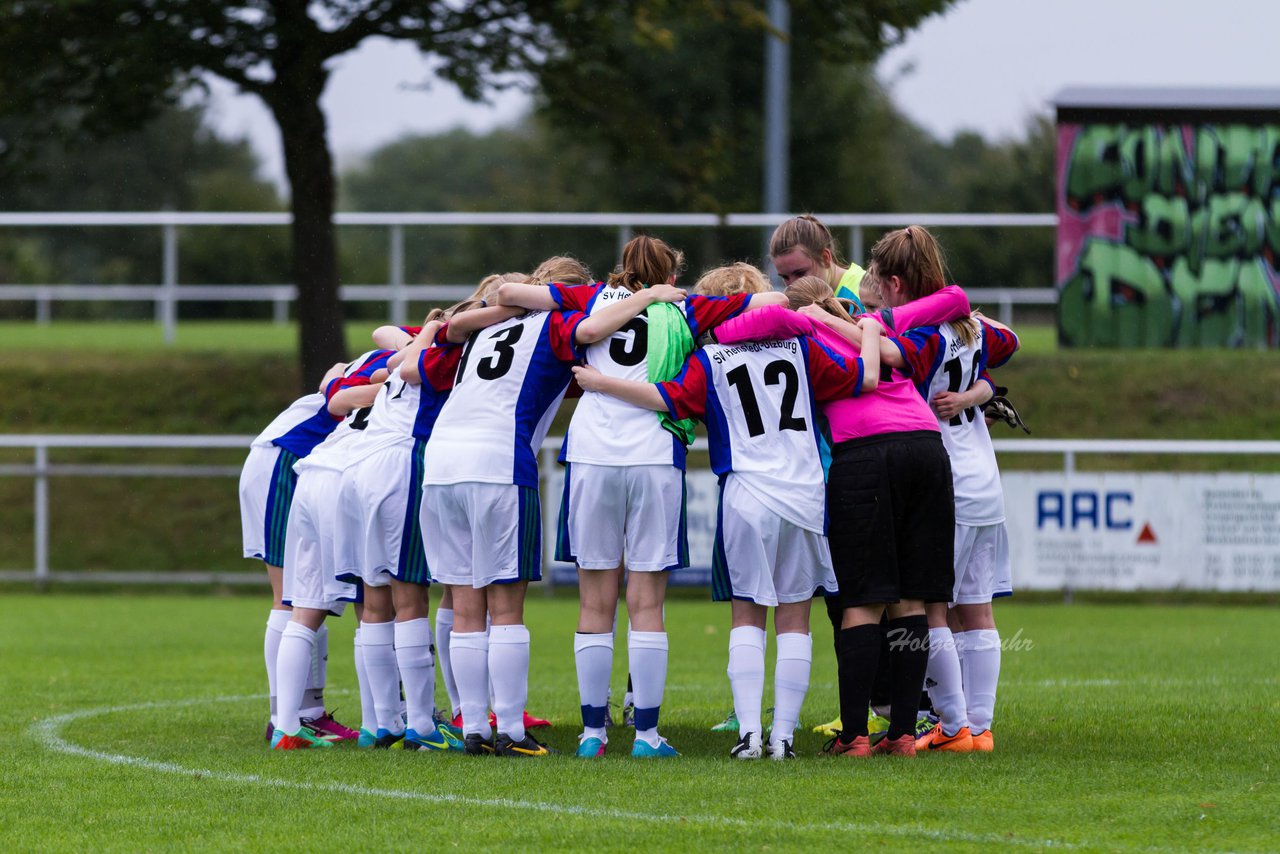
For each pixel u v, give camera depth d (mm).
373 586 16375
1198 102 47531
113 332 58688
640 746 15305
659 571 15141
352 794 13359
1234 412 45125
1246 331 47812
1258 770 14250
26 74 44281
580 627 15398
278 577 17391
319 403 17734
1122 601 36312
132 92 45125
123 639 29031
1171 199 47688
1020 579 35281
